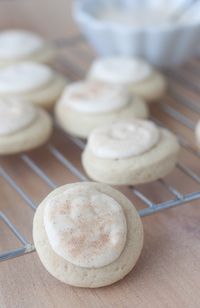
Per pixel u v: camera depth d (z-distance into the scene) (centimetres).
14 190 41
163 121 48
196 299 31
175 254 34
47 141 47
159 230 36
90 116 46
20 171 43
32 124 45
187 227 36
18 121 44
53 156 45
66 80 53
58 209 33
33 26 69
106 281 32
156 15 58
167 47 53
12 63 55
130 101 47
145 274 33
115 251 31
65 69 58
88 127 45
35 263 34
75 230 32
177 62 55
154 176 39
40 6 75
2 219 38
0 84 50
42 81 50
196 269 33
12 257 33
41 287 32
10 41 58
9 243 36
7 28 68
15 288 32
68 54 61
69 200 33
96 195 34
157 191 40
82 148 46
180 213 38
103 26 52
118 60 53
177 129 47
